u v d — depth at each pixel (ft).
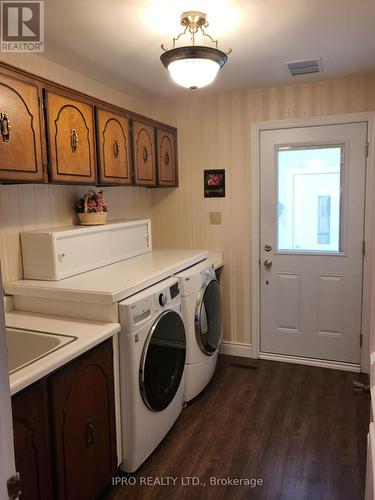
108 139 8.14
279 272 10.98
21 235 7.37
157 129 10.28
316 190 10.37
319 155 10.20
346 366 10.55
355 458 7.02
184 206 11.71
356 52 7.77
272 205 10.78
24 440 4.58
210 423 8.20
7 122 5.66
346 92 9.68
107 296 6.36
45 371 4.79
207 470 6.82
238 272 11.36
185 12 5.86
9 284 7.12
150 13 5.91
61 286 6.84
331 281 10.50
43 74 7.77
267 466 6.89
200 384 9.16
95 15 5.94
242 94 10.62
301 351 11.03
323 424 8.07
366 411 8.48
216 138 11.07
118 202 10.53
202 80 6.40
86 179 7.47
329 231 10.38
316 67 8.72
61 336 5.84
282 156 10.55
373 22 6.40
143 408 6.74
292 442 7.52
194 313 8.72
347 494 6.21
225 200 11.22
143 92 10.45
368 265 10.03
